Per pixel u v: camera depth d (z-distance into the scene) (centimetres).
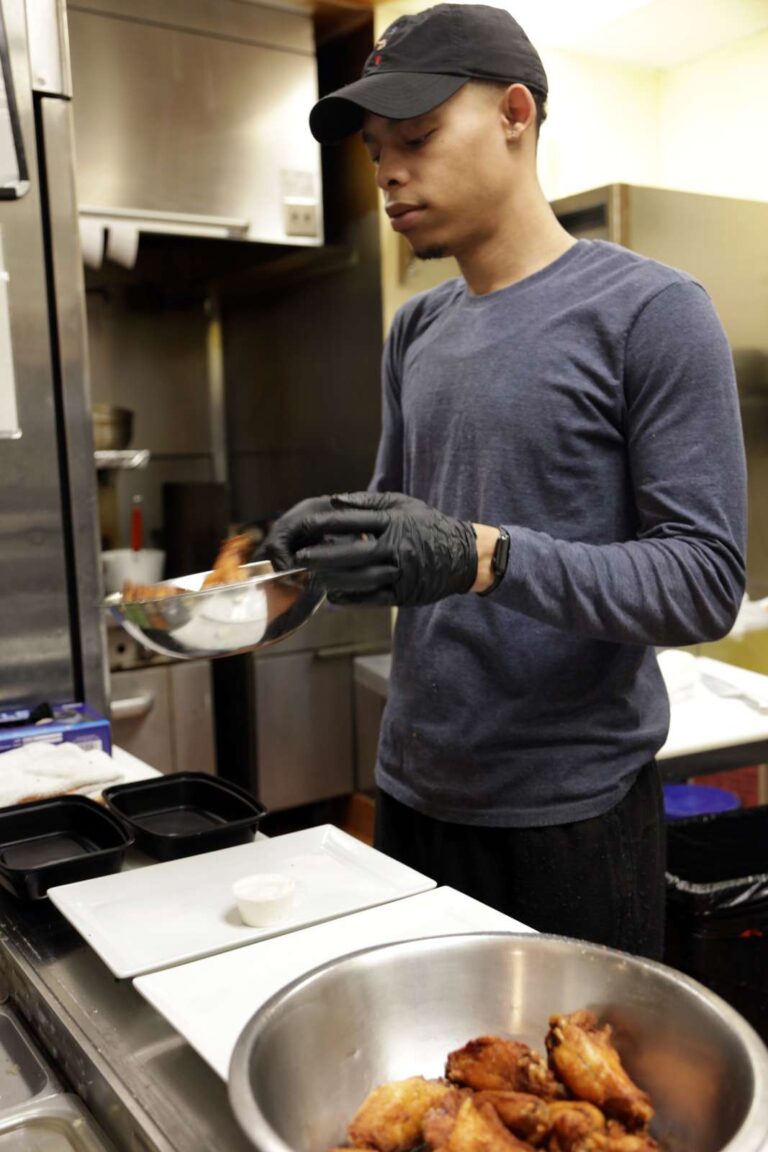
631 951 145
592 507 137
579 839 138
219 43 314
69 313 201
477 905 108
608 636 122
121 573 331
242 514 402
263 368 397
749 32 334
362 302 349
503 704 139
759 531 299
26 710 194
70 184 198
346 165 349
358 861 119
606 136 363
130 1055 89
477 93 132
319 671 343
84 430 205
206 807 144
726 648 306
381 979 86
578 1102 74
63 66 195
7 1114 89
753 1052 71
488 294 146
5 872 118
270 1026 76
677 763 209
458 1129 70
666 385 127
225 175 320
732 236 281
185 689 319
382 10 327
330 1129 79
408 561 111
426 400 151
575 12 313
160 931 102
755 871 221
